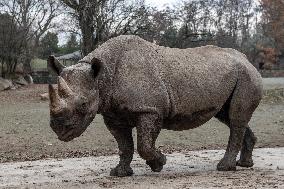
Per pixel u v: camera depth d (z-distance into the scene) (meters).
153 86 10.75
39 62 71.50
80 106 9.70
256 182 10.23
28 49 50.31
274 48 81.88
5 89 41.53
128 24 40.34
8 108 30.98
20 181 11.27
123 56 10.83
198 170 12.20
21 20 46.88
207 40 47.25
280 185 9.88
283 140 19.22
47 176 11.88
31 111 28.89
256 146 17.70
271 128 22.52
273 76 76.19
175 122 11.43
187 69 11.27
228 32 70.25
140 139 10.68
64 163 14.03
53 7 73.44
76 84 9.91
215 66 11.62
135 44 11.02
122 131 11.39
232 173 11.55
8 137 19.62
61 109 9.31
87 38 40.28
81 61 10.70
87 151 16.84
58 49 75.62
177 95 11.10
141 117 10.66
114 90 10.57
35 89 42.81
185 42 46.31
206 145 18.25
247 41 84.56
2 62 46.16
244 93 11.91
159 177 11.08
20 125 22.91
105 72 10.51
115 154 16.16
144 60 10.88
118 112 10.79
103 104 10.51
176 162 13.76
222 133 21.11
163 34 44.16
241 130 12.02
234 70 11.81
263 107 31.64
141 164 13.41
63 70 10.21
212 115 11.73
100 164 13.71
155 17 42.22
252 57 81.81
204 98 11.36
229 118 12.07
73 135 9.66
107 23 40.09
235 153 12.04
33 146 17.80
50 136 19.88
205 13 62.31
